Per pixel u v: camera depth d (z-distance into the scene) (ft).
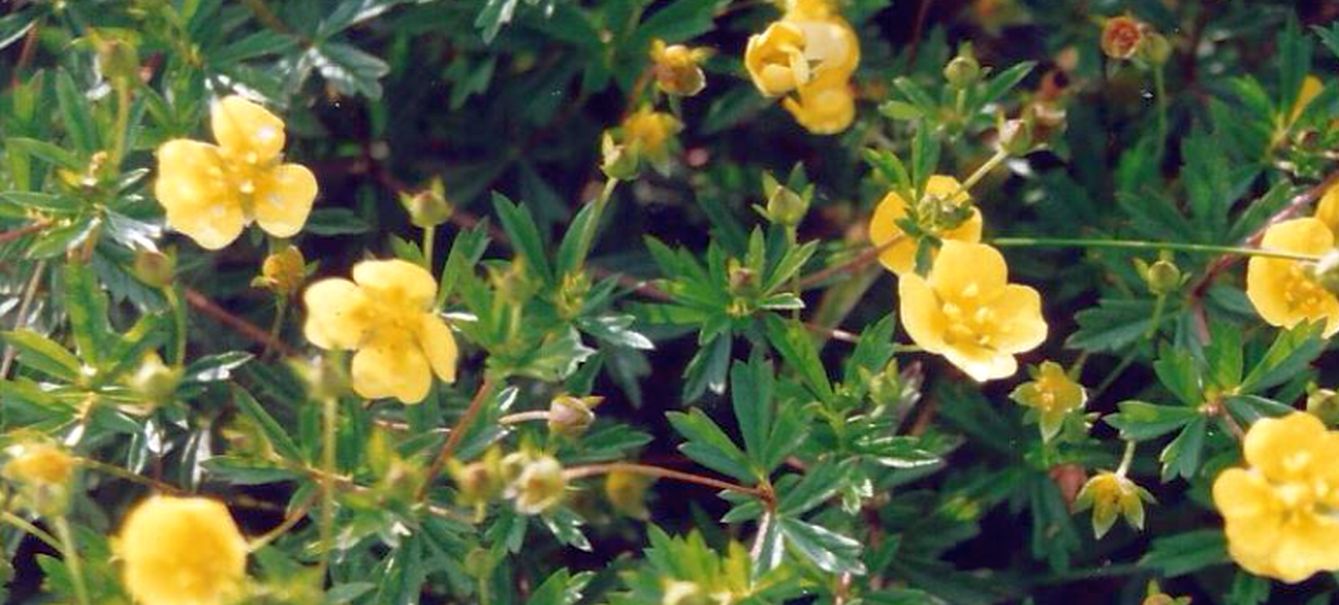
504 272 0.66
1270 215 0.69
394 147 0.75
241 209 0.65
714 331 0.67
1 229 0.67
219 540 0.59
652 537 0.62
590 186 0.75
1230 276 0.71
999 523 0.73
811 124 0.71
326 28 0.70
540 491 0.60
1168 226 0.70
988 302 0.67
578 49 0.74
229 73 0.69
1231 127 0.71
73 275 0.64
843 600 0.66
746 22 0.75
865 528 0.69
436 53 0.75
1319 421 0.63
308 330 0.63
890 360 0.69
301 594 0.60
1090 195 0.75
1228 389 0.66
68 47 0.70
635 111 0.73
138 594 0.59
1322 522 0.63
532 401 0.70
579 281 0.66
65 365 0.64
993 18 0.78
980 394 0.71
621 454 0.69
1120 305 0.69
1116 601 0.72
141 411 0.65
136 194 0.67
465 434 0.64
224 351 0.71
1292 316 0.67
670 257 0.67
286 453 0.63
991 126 0.72
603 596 0.69
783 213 0.67
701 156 0.76
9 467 0.61
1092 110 0.76
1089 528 0.71
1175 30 0.76
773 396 0.66
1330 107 0.71
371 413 0.67
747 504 0.64
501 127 0.75
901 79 0.71
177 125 0.68
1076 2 0.77
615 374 0.70
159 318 0.65
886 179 0.69
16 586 0.71
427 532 0.64
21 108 0.68
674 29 0.72
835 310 0.72
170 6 0.69
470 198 0.74
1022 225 0.74
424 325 0.63
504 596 0.67
